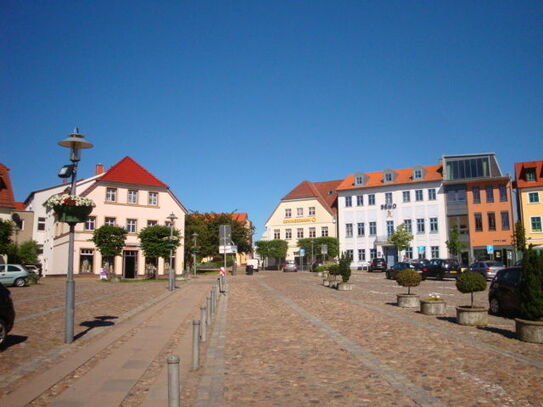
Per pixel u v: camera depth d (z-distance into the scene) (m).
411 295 18.64
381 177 73.50
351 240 73.62
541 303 10.76
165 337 11.99
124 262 55.41
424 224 67.38
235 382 7.62
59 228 57.84
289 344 10.80
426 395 6.75
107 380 7.76
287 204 82.56
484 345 10.32
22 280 34.00
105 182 55.12
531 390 6.95
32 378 7.75
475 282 13.73
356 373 8.05
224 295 25.86
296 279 44.94
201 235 68.94
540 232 57.94
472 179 63.22
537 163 59.84
